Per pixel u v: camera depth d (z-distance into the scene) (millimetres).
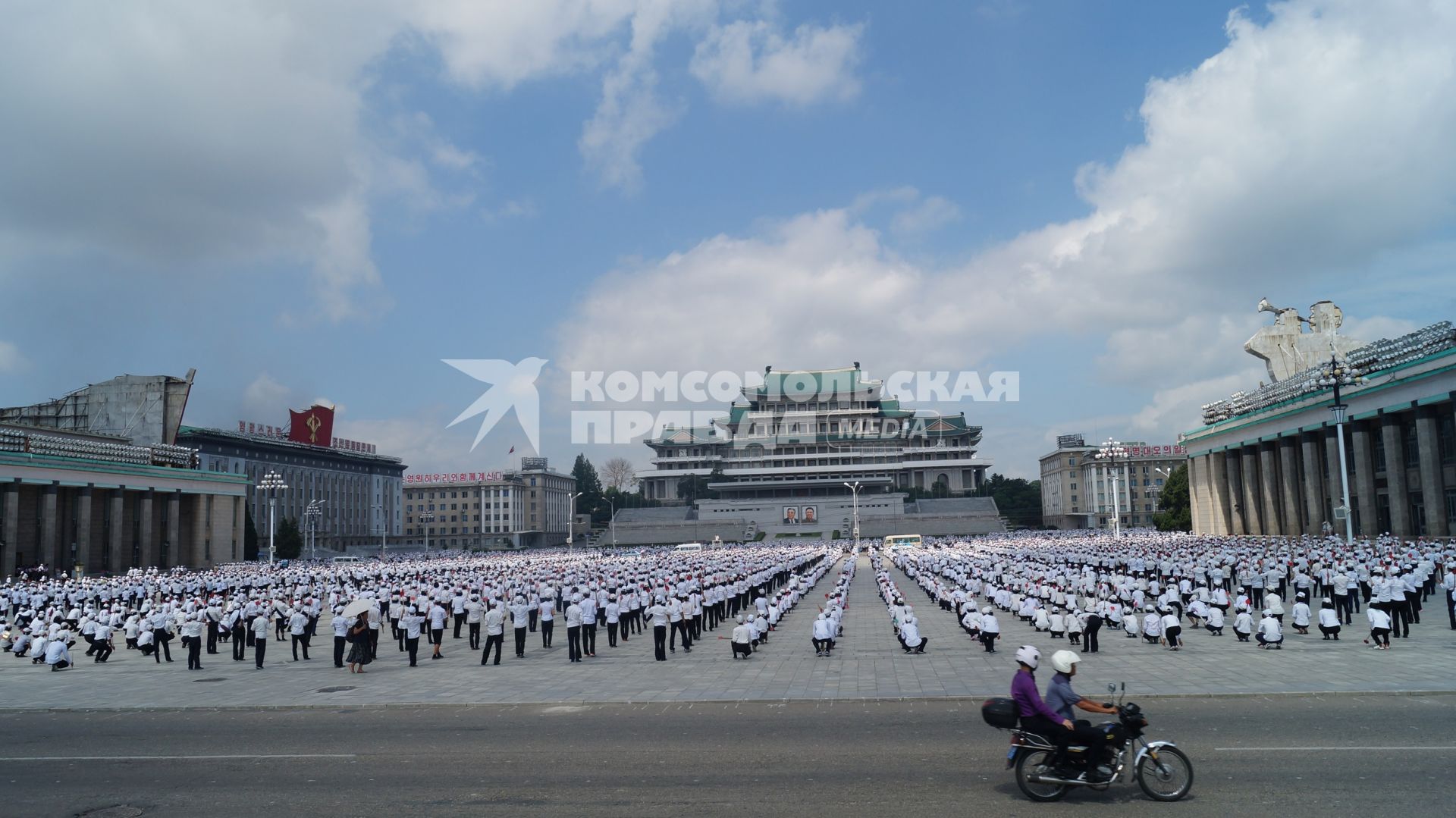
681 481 188625
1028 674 11539
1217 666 21891
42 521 79562
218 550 100562
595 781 12547
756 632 28281
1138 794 11398
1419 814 10172
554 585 44000
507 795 11930
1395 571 29047
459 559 95938
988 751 13812
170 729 17562
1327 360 84000
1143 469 166000
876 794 11484
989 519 151250
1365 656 22688
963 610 33469
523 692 20969
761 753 14031
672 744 14844
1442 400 59875
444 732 16469
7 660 30656
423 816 11078
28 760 14758
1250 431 87750
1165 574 43750
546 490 195625
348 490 156125
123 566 88938
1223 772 12164
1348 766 12289
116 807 11820
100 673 26359
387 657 29125
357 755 14656
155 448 95500
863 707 18000
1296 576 30609
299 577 60531
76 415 103562
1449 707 16391
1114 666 22406
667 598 29875
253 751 15141
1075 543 81375
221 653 31312
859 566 86188
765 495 172375
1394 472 66125
